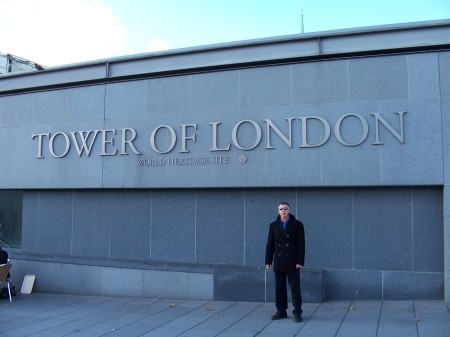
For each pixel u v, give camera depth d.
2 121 11.62
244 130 9.18
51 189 11.05
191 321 7.69
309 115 8.77
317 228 8.83
